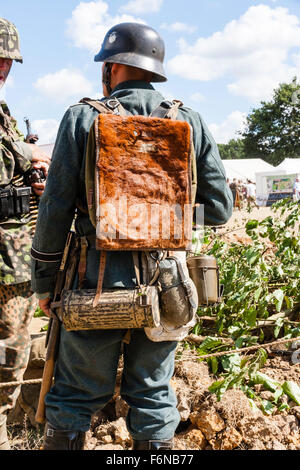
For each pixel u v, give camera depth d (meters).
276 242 5.43
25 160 3.01
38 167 3.09
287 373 3.80
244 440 3.04
